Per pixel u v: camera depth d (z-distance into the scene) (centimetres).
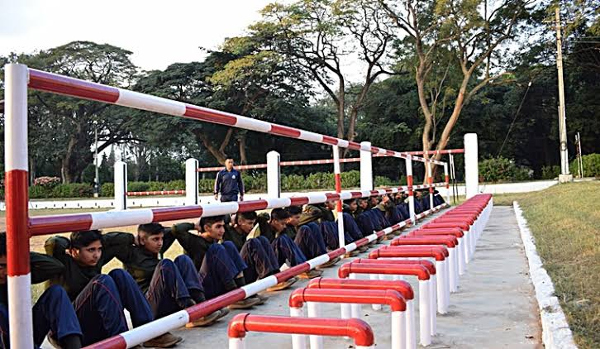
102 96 278
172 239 418
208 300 369
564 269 455
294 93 3272
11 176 224
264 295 494
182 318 329
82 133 3872
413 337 278
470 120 3431
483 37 2584
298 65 3141
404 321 254
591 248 524
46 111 3844
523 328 355
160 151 3994
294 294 266
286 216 536
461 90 2658
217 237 425
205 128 3241
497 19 2553
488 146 3522
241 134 3244
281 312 427
